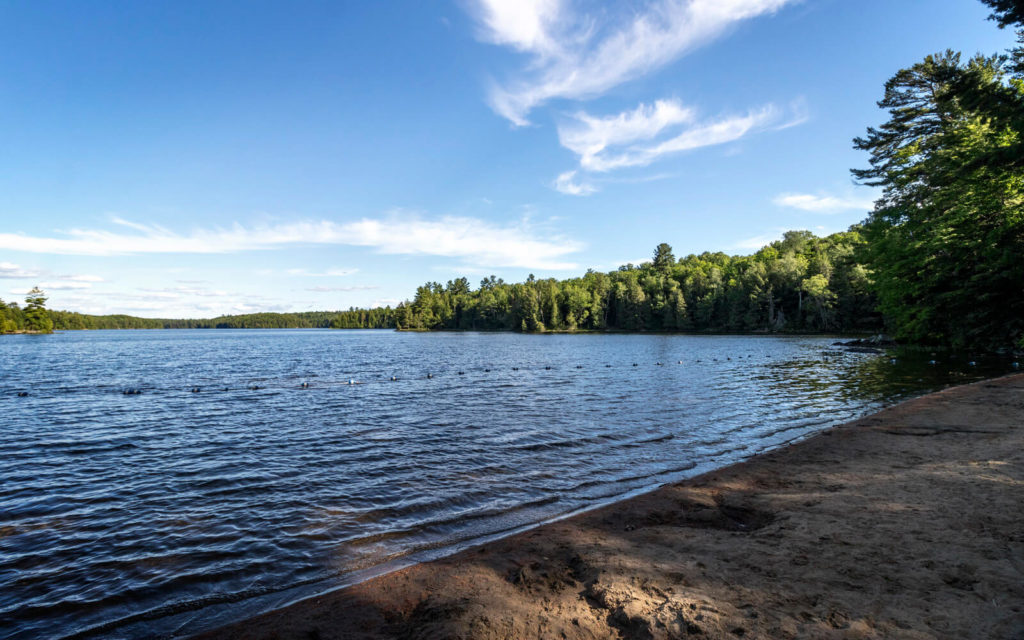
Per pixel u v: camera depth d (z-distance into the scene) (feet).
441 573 17.12
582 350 175.11
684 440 40.22
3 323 432.66
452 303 562.25
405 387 76.54
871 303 242.37
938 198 96.89
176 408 57.77
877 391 63.26
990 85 67.46
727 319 325.21
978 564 15.14
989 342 101.81
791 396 62.28
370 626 13.99
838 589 14.29
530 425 46.47
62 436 43.32
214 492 28.48
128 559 20.18
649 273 453.99
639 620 12.99
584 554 17.95
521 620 13.55
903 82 113.80
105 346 234.79
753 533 19.38
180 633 15.15
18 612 16.34
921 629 11.94
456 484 29.58
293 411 55.26
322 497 27.50
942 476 24.95
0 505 26.68
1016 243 87.35
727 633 12.19
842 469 27.94
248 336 444.96
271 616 14.85
